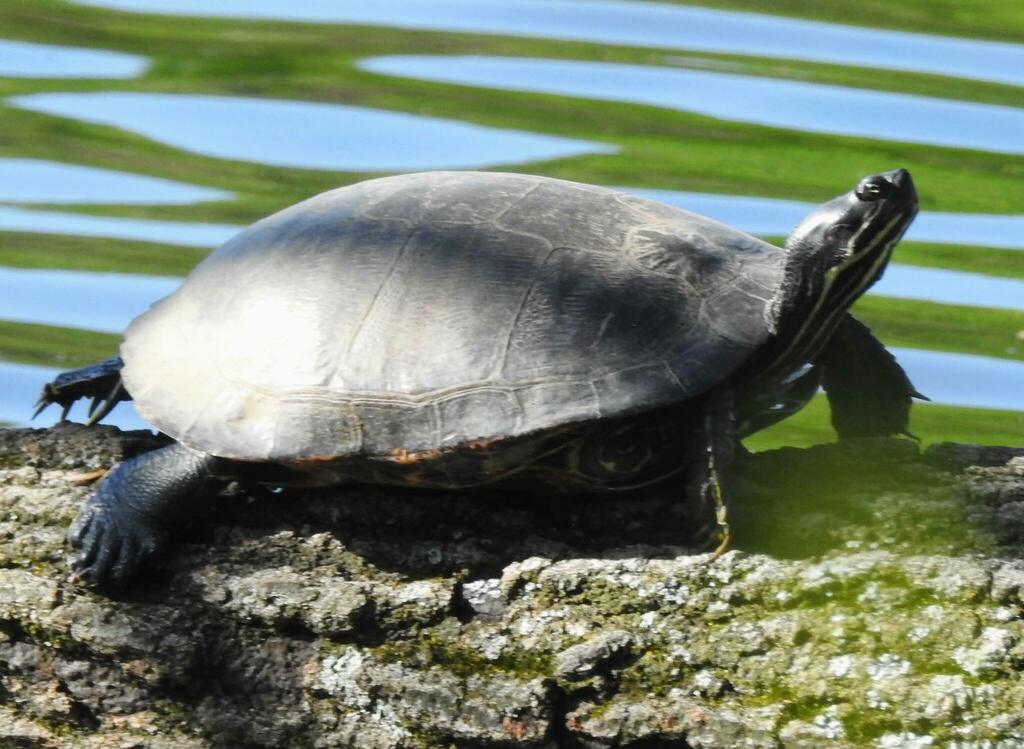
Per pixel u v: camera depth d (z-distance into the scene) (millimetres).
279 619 11094
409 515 11578
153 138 26016
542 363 10891
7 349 20531
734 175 24484
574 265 11344
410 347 11133
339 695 10984
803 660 10328
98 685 11461
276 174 24922
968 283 22016
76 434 12711
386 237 11719
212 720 11273
